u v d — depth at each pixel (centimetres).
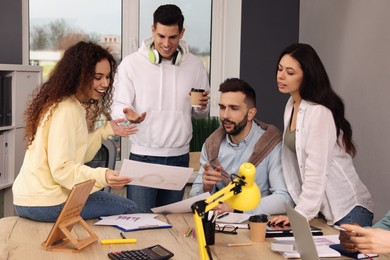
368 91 376
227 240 239
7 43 500
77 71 252
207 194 268
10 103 482
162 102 358
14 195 263
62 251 222
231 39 513
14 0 497
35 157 255
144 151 361
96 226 256
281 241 232
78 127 255
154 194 356
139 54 360
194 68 369
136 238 239
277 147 298
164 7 341
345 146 282
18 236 240
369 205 289
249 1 505
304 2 493
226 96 295
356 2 393
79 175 247
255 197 209
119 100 353
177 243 233
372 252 198
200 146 488
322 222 279
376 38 366
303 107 272
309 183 266
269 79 510
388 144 350
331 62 435
